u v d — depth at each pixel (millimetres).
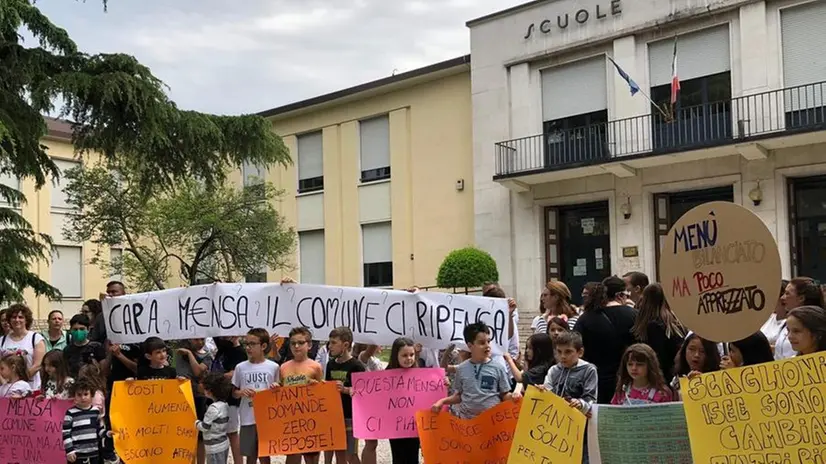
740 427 4168
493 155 20141
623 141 17734
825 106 15055
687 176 16766
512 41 19812
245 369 6582
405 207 22531
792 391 4027
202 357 7680
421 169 22188
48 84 9141
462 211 21109
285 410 6258
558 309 7562
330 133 24672
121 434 6309
